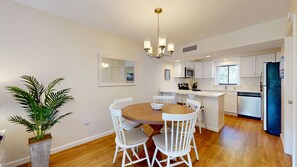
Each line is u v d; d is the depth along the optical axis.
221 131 3.23
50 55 2.22
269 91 3.07
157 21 2.48
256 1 1.85
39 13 2.11
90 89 2.74
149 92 4.15
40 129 1.87
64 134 2.38
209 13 2.18
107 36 3.01
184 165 1.92
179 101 4.17
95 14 2.25
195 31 2.93
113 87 3.16
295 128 1.57
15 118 1.79
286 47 2.22
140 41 3.69
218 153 2.23
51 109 1.90
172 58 4.25
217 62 5.44
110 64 3.08
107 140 2.78
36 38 2.08
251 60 4.43
